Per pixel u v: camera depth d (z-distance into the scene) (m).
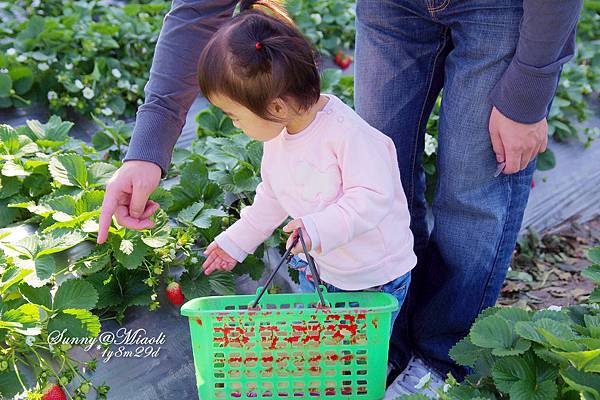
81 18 4.49
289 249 1.66
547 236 3.30
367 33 2.09
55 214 2.24
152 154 1.83
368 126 1.80
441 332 2.29
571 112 3.98
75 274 2.28
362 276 1.88
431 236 2.22
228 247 2.00
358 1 2.10
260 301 1.82
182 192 2.60
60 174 2.42
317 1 4.85
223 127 3.23
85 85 3.72
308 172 1.77
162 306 2.34
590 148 3.81
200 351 1.77
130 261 2.23
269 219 1.98
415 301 2.32
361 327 1.73
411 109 2.13
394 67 2.08
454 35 1.96
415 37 2.05
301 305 1.99
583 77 4.14
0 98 3.55
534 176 3.51
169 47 1.87
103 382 2.06
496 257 2.15
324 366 1.81
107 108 3.65
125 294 2.30
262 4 1.82
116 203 1.79
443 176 2.07
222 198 2.62
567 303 2.92
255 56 1.57
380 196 1.71
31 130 2.88
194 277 2.35
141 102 3.84
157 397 2.07
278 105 1.63
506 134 1.87
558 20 1.66
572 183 3.55
